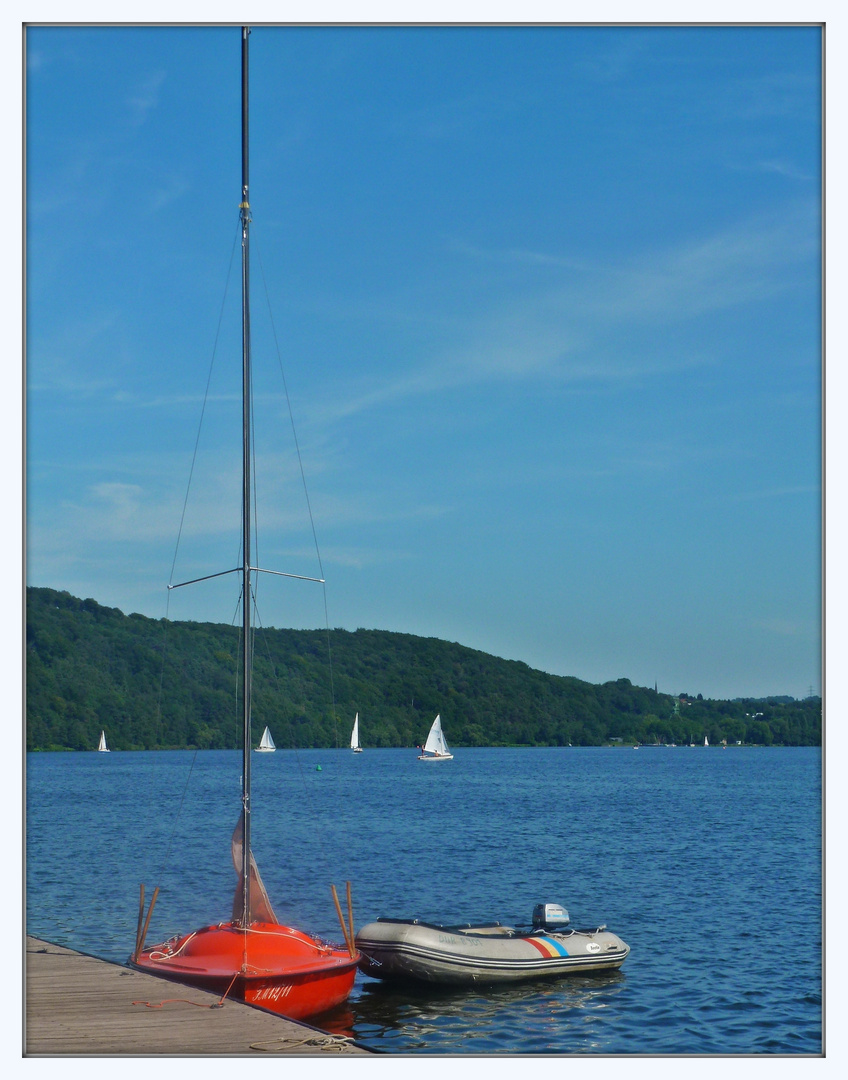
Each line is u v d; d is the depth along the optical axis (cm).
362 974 1973
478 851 4234
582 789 9238
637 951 2295
